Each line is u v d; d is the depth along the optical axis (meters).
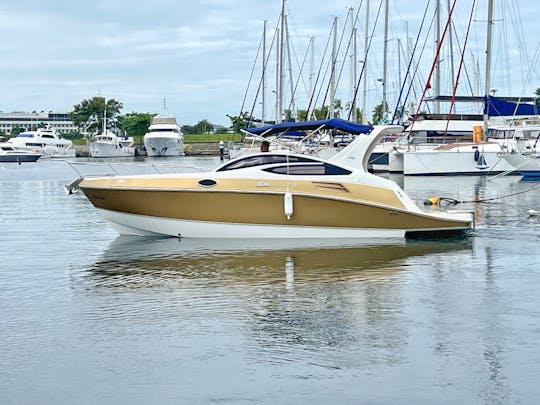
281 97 57.31
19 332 9.12
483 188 32.75
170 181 16.02
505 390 7.09
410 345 8.41
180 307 10.26
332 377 7.47
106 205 16.30
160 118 102.31
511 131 42.38
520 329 8.99
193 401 6.93
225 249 14.98
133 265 13.48
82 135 176.00
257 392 7.12
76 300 10.77
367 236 16.39
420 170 40.75
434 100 42.97
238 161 16.17
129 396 7.06
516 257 13.99
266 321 9.48
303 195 15.92
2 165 72.62
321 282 11.77
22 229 19.31
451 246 15.38
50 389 7.25
